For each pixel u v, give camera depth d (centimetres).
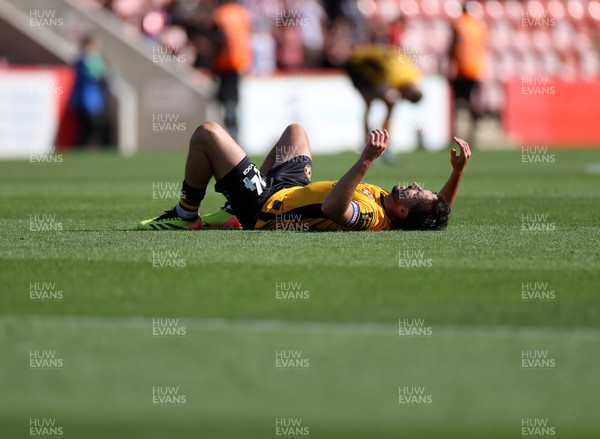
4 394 1184
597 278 1734
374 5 8988
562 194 3572
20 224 2592
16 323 1455
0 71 6869
